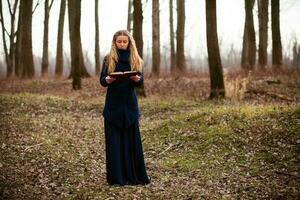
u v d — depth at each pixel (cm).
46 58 3344
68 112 1534
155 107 1523
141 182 718
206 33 1619
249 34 2494
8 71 3438
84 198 645
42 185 711
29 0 2723
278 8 2395
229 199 640
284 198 632
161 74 2583
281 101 1559
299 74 2109
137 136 716
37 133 1127
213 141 974
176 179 755
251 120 1057
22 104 1581
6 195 654
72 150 964
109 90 705
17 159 862
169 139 1049
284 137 932
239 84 1705
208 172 798
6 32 3412
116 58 706
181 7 2912
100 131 1208
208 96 1709
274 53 2409
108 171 709
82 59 2761
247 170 796
